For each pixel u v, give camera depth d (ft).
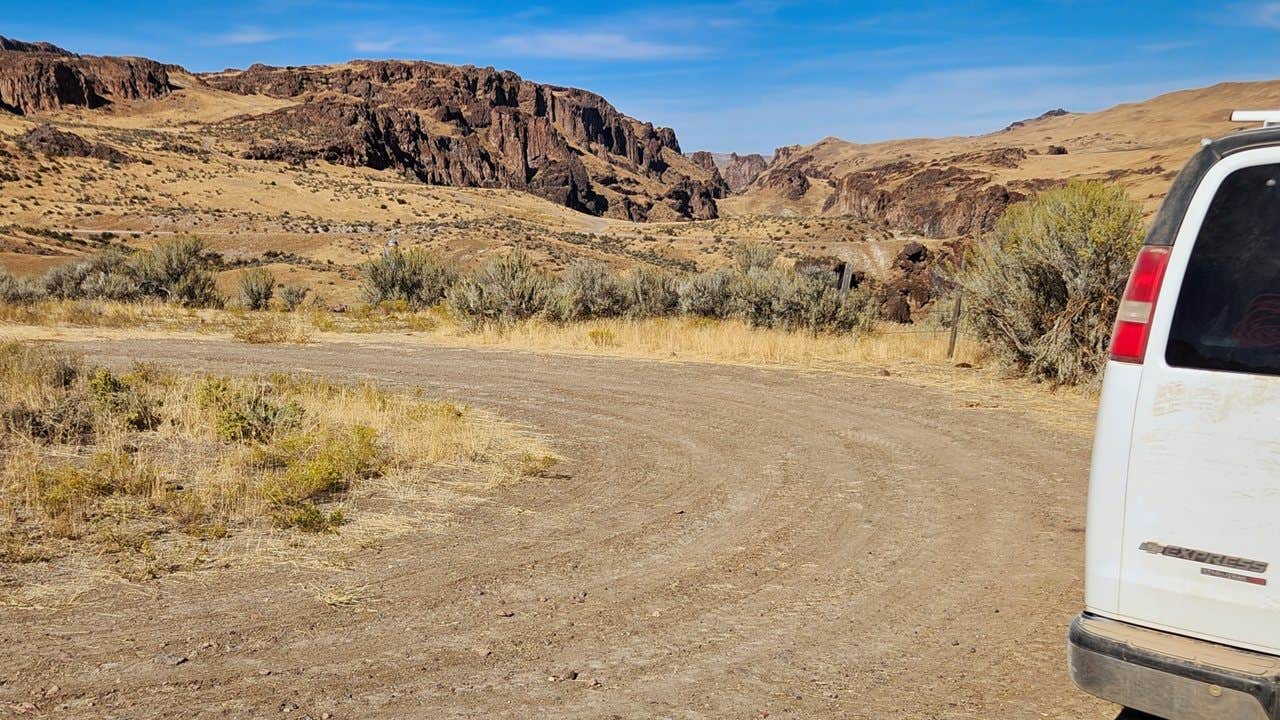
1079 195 45.34
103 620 14.99
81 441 29.84
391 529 20.92
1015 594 16.78
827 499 24.04
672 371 51.62
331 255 414.21
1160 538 8.89
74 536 19.54
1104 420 9.27
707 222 628.28
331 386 42.04
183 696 12.22
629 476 26.81
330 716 11.73
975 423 35.42
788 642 14.49
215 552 18.85
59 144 601.62
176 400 34.94
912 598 16.56
